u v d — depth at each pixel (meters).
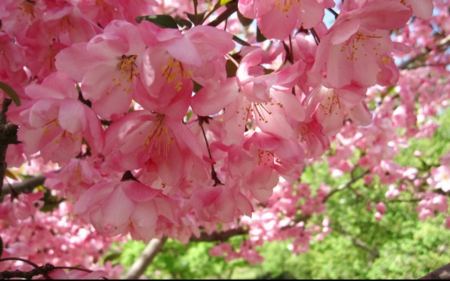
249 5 0.20
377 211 0.96
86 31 0.26
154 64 0.17
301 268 2.02
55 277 0.25
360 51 0.20
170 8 0.56
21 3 0.26
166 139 0.20
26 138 0.20
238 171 0.20
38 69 0.28
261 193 0.24
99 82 0.19
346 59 0.20
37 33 0.26
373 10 0.19
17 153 0.30
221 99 0.18
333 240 1.44
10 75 0.27
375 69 0.20
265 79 0.18
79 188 0.33
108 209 0.21
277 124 0.20
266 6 0.19
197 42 0.18
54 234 0.72
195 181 0.23
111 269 0.74
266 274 2.25
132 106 0.46
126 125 0.19
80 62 0.19
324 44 0.19
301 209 0.92
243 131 0.20
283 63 0.22
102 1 0.26
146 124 0.20
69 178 0.32
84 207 0.21
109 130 0.19
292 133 0.21
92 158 0.21
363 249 1.39
